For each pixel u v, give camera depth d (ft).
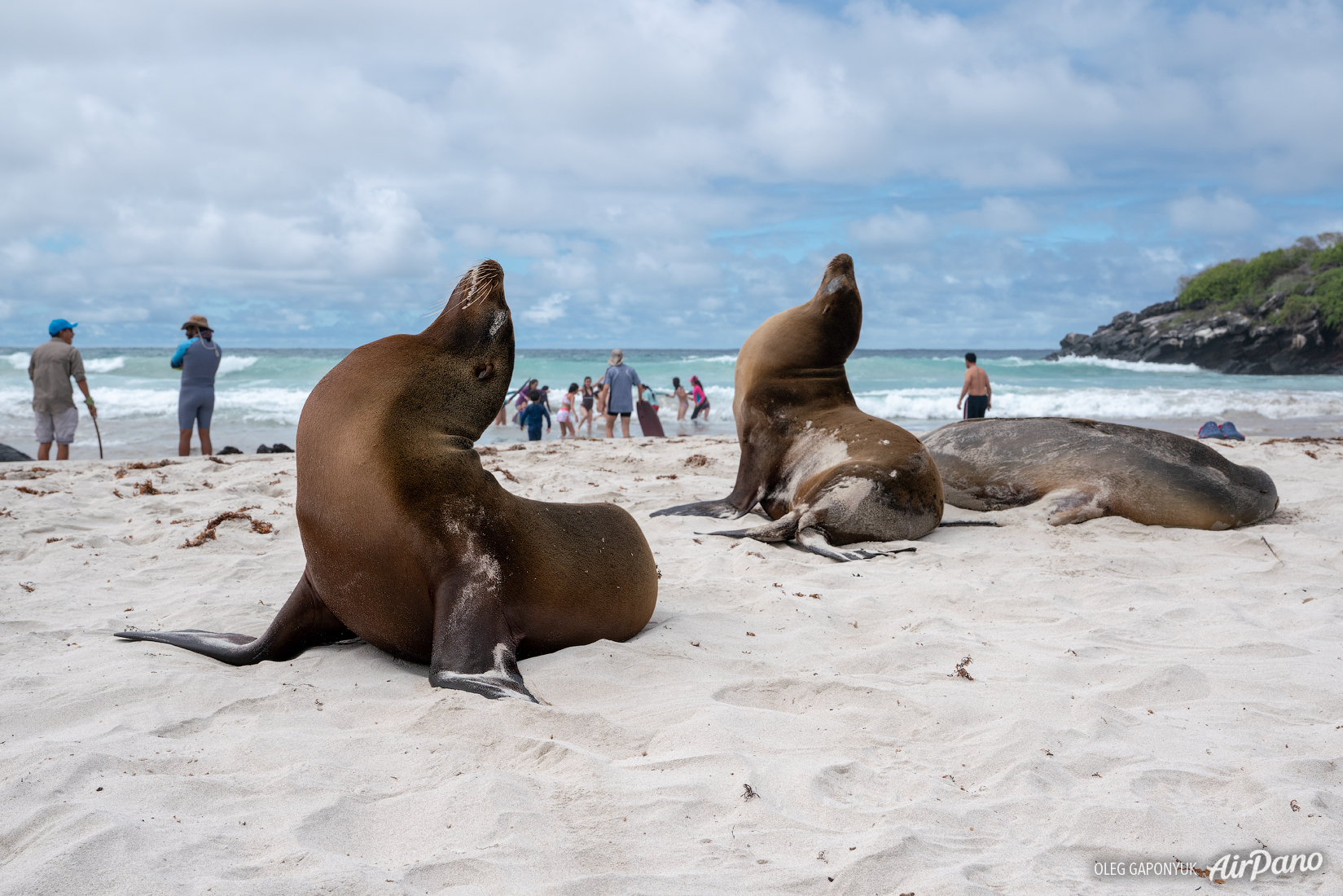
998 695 12.13
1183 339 226.17
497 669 11.89
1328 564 20.61
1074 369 163.12
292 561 19.74
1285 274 234.79
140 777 8.84
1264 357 217.15
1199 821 8.80
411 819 8.34
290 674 12.71
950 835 8.48
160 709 11.00
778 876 7.61
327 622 13.70
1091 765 10.09
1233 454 40.04
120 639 14.14
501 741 10.09
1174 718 11.66
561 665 12.74
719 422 76.74
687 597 17.37
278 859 7.45
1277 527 25.25
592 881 7.35
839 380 25.96
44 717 10.77
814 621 15.72
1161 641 14.99
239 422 72.28
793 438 25.30
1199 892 7.77
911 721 11.27
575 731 10.46
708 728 10.56
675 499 28.96
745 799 8.84
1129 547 22.45
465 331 13.48
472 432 13.55
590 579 13.74
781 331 25.73
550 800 8.67
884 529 22.93
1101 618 16.11
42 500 26.58
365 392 12.67
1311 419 81.87
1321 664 13.75
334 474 12.41
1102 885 7.80
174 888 6.88
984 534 24.08
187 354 42.32
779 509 25.27
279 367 121.70
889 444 23.66
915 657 13.73
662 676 12.69
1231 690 12.64
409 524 12.39
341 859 7.45
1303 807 8.98
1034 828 8.73
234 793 8.69
